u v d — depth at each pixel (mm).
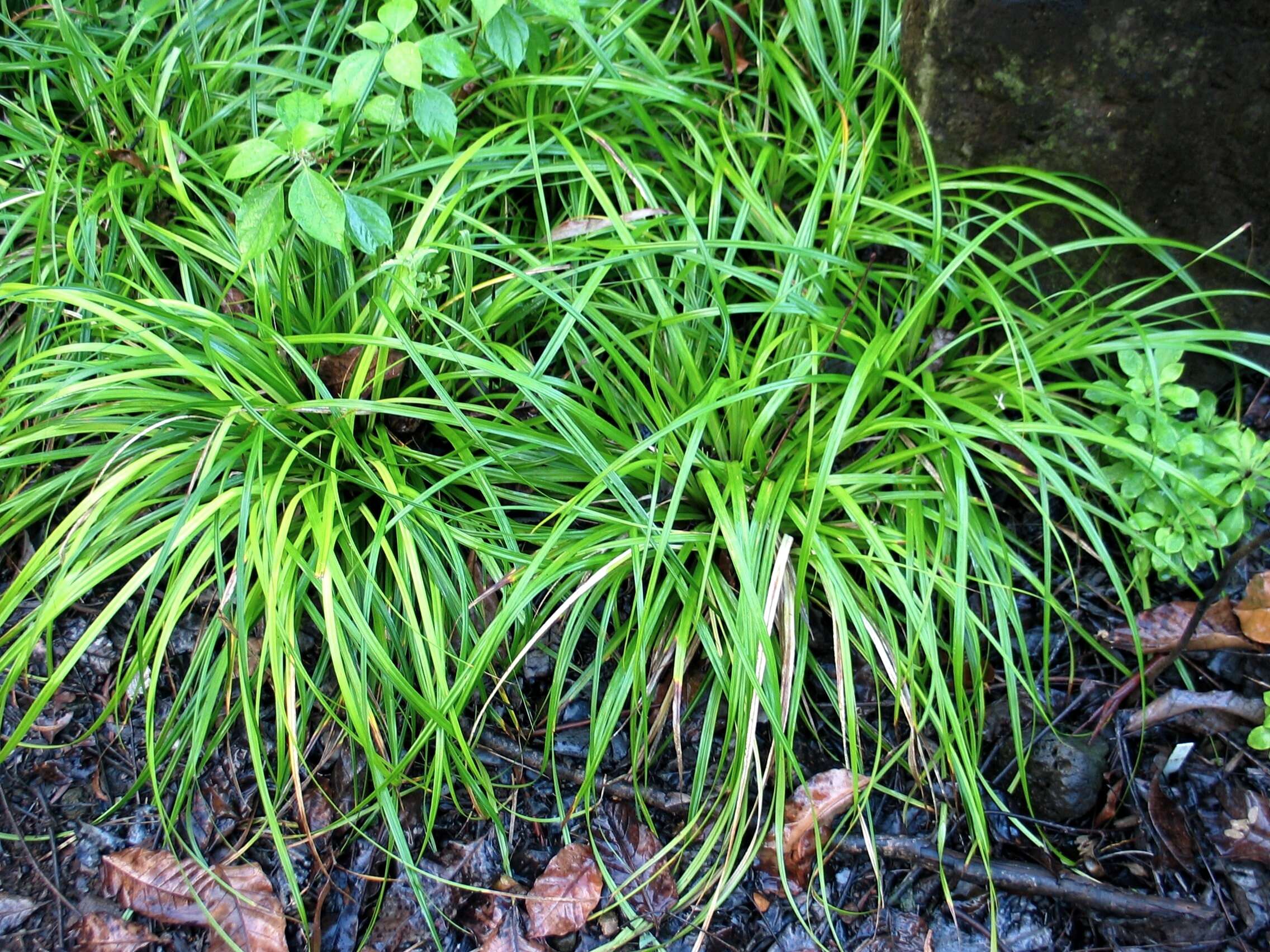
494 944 900
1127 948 902
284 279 956
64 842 920
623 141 1059
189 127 1063
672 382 999
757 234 1060
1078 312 1035
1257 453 940
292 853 928
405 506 920
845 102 1053
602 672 983
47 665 904
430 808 944
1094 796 933
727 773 951
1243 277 991
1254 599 952
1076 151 981
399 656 949
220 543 903
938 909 922
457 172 981
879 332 976
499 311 981
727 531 901
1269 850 906
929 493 956
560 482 979
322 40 1113
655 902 915
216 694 918
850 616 945
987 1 938
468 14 1116
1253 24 892
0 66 1039
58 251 1024
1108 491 942
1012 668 916
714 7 1117
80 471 949
